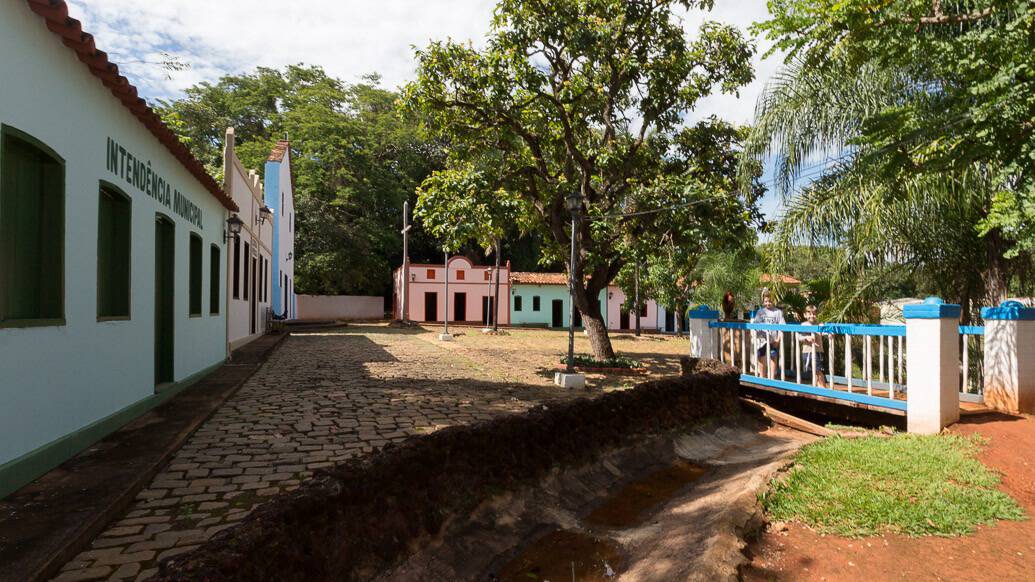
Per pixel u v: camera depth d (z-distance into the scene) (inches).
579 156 556.1
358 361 530.0
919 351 237.5
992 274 340.2
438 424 262.7
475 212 505.7
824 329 295.9
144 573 117.9
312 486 112.4
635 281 1237.1
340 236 1579.7
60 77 187.5
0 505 145.3
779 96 374.3
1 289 158.7
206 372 398.0
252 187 665.0
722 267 837.8
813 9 219.6
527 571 138.3
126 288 249.6
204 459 200.1
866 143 246.2
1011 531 145.6
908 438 222.4
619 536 160.1
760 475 185.9
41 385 174.4
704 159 581.9
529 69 513.7
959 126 215.6
